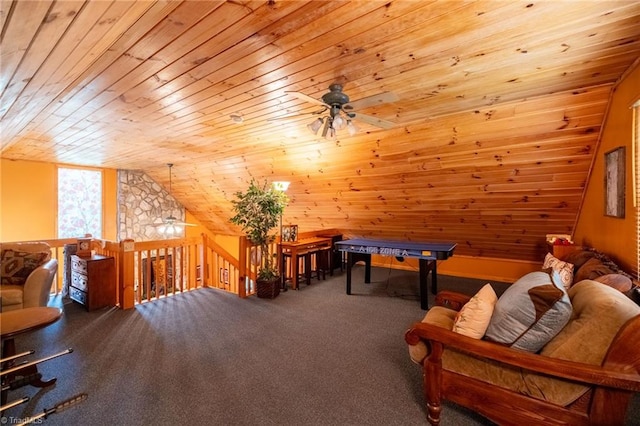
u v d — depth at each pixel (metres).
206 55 1.95
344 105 2.31
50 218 5.79
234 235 8.76
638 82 2.12
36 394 2.06
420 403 2.00
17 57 1.82
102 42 1.73
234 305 4.02
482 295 1.90
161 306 3.95
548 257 3.50
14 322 1.92
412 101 2.79
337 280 5.45
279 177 5.42
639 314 1.37
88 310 3.72
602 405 1.40
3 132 3.65
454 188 4.11
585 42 1.86
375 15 1.58
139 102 2.75
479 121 3.10
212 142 4.26
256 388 2.16
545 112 2.82
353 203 5.32
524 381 1.59
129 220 6.81
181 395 2.07
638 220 2.19
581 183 3.38
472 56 2.01
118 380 2.24
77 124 3.39
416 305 4.05
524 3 1.50
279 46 1.86
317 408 1.95
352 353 2.69
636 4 1.50
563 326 1.57
